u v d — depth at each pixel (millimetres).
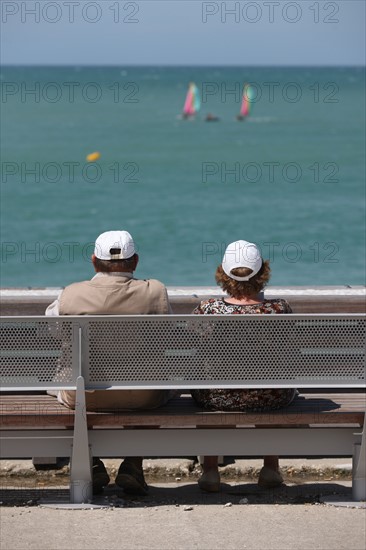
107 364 16016
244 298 16734
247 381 16109
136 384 16031
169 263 68500
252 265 16594
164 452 16297
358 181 118438
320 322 16031
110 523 15609
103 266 16656
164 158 162625
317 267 63344
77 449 15953
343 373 16172
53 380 15914
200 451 16312
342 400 17078
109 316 15820
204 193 107938
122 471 17234
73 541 14805
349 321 16062
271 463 17828
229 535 15086
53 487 18078
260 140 199500
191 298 20766
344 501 16625
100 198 104000
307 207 94312
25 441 16188
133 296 16422
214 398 16297
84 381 15945
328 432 16391
